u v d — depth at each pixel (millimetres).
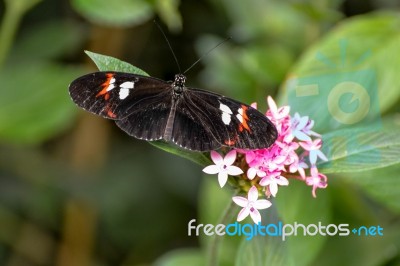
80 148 706
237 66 665
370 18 597
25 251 705
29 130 623
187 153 503
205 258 589
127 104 505
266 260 518
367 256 608
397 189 578
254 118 491
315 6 629
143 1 610
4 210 684
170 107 502
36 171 685
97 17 609
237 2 682
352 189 612
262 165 494
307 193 578
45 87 626
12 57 679
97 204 692
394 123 579
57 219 710
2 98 623
